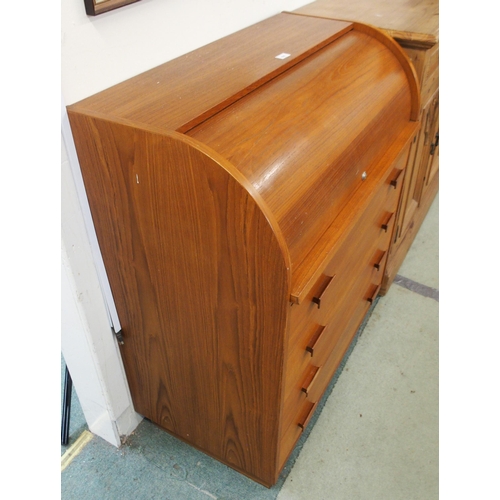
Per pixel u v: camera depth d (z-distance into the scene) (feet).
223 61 3.68
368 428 4.86
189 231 2.88
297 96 3.41
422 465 4.56
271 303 2.85
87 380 4.20
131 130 2.67
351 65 4.02
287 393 3.53
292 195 2.88
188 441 4.59
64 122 2.93
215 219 2.70
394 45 4.45
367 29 4.56
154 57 3.55
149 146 2.66
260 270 2.74
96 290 3.65
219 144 2.80
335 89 3.67
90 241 3.43
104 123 2.76
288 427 3.94
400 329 5.93
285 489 4.35
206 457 4.59
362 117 3.69
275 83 3.48
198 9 3.81
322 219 3.15
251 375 3.40
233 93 3.15
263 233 2.56
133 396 4.58
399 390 5.22
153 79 3.38
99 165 2.99
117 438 4.61
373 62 4.23
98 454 4.62
